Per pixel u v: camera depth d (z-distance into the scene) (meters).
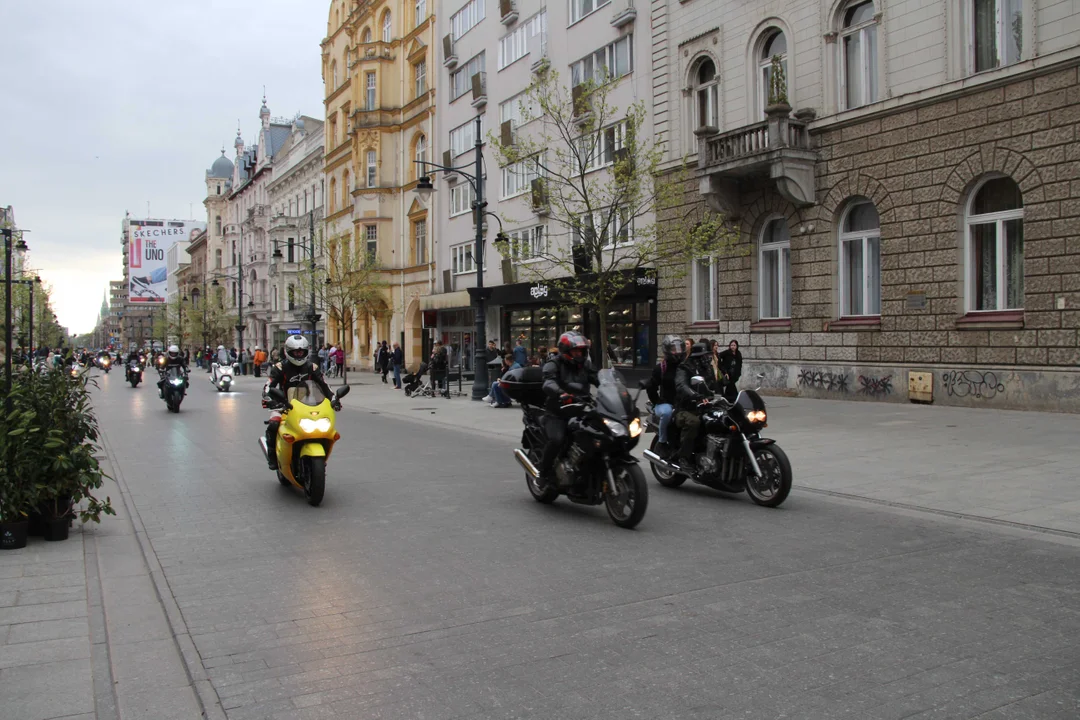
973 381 16.30
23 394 7.37
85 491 7.15
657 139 24.30
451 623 4.93
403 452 13.14
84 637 4.75
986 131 16.08
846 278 19.45
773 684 3.97
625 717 3.64
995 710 3.68
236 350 66.69
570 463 8.01
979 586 5.55
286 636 4.74
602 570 6.07
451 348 40.78
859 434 13.23
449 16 38.47
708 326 23.08
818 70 19.59
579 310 29.39
